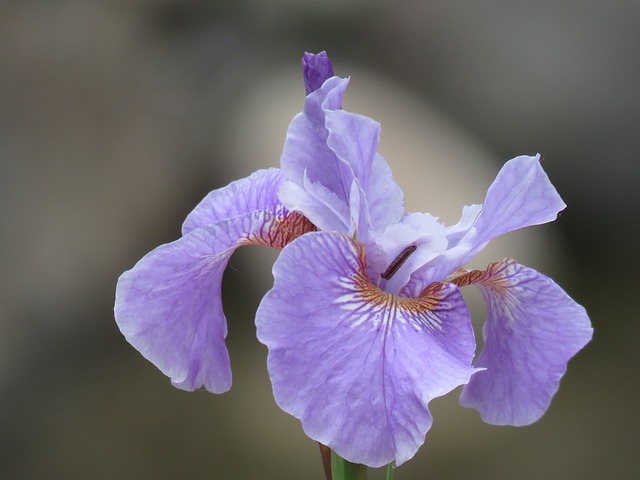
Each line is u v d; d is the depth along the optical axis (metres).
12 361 0.79
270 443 0.76
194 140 0.91
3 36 0.88
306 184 0.38
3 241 0.82
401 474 0.73
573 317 0.39
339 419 0.36
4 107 0.86
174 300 0.39
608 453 0.81
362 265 0.38
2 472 0.74
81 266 0.83
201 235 0.38
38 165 0.85
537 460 0.78
